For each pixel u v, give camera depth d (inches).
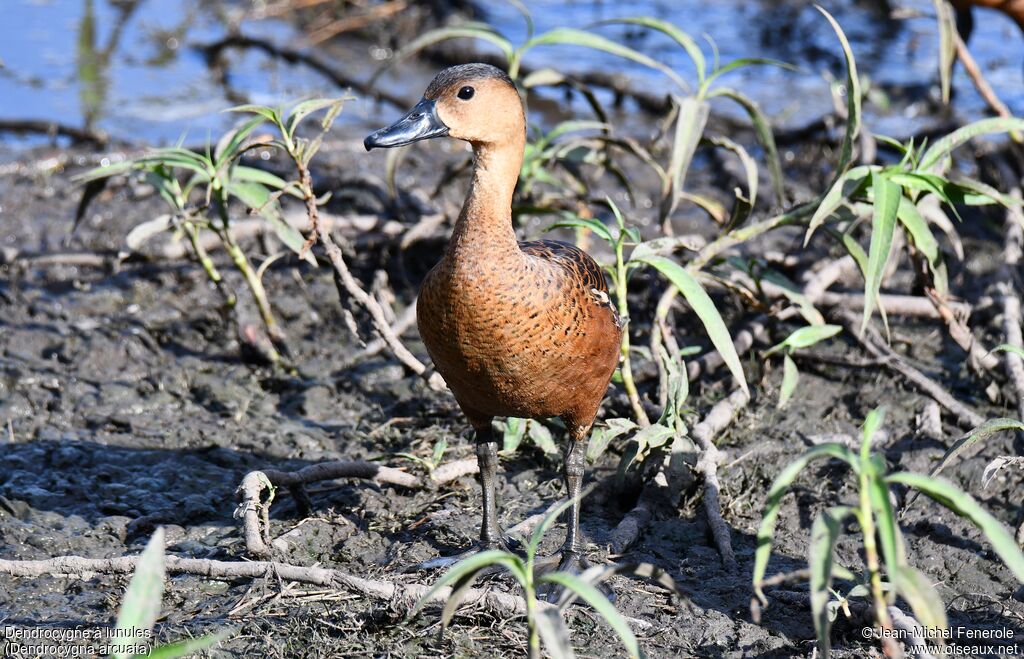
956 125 661.9
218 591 326.3
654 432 356.2
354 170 642.2
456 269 307.3
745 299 446.6
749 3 906.7
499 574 329.7
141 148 674.2
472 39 819.4
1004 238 555.2
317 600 317.1
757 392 444.5
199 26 888.3
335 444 418.6
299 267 546.3
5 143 685.3
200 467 399.9
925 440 403.2
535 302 307.3
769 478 387.9
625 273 378.9
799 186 624.4
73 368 464.4
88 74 791.7
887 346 453.1
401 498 378.6
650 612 316.2
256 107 389.4
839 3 893.8
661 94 740.7
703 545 352.8
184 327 501.7
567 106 757.9
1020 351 350.3
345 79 778.8
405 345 489.4
